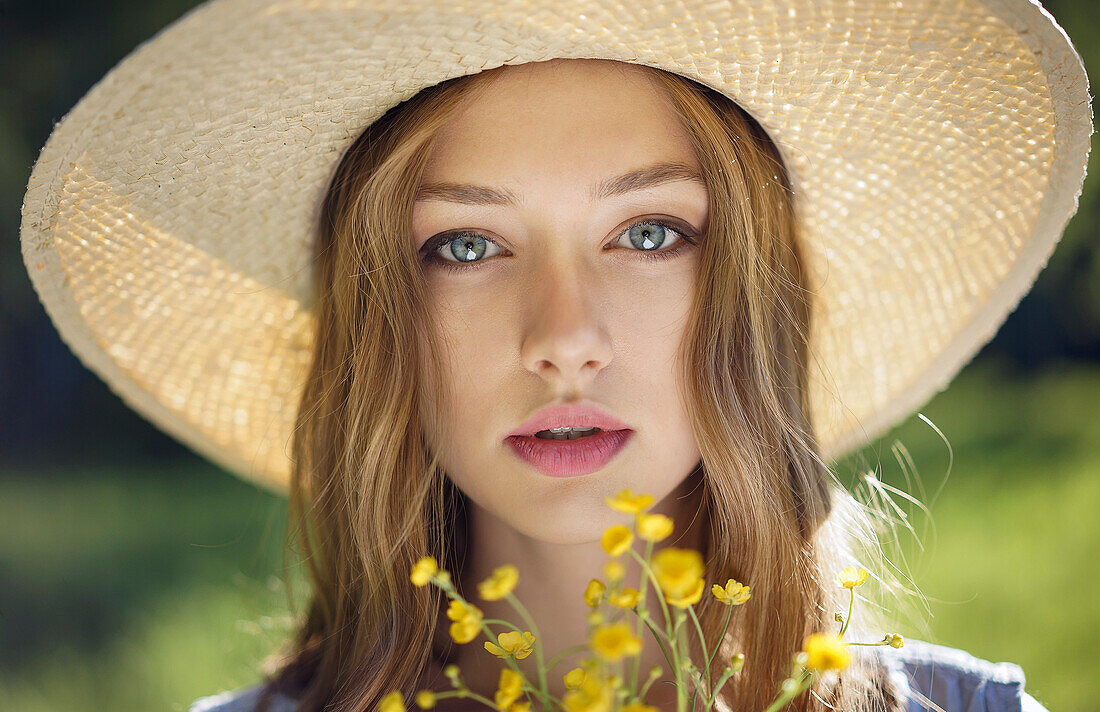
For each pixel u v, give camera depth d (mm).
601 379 463
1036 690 1134
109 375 558
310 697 534
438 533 526
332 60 443
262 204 524
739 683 504
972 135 495
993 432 1882
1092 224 2055
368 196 488
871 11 445
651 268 475
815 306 552
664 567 331
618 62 463
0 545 1620
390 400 491
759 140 505
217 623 1389
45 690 1293
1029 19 439
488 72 459
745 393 496
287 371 582
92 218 496
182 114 452
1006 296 529
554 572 500
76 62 2070
